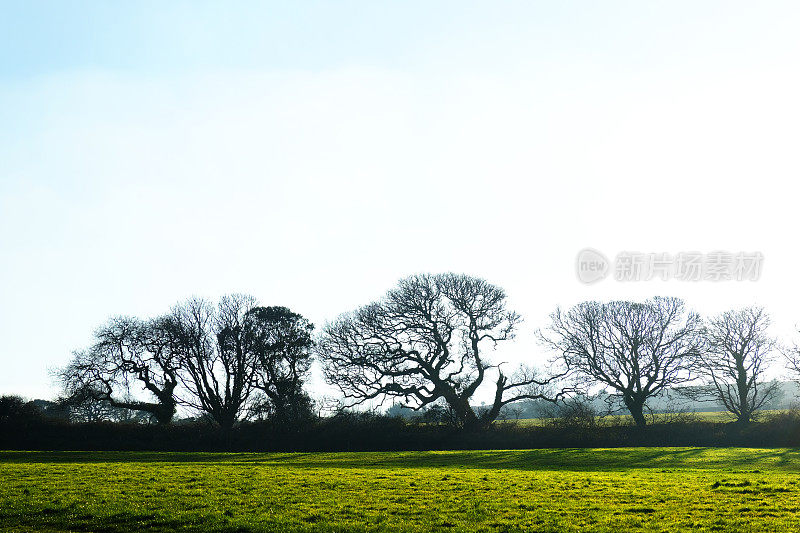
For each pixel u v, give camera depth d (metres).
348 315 70.31
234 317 72.88
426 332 69.31
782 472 36.44
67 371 67.69
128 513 22.44
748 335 66.94
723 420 68.12
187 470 36.56
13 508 23.33
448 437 66.12
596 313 69.12
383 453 53.31
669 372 66.94
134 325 69.50
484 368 70.06
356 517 22.12
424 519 21.73
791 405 66.75
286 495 26.50
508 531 19.88
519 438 65.25
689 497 25.61
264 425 69.56
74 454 53.53
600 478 32.62
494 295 70.25
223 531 20.27
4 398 68.62
